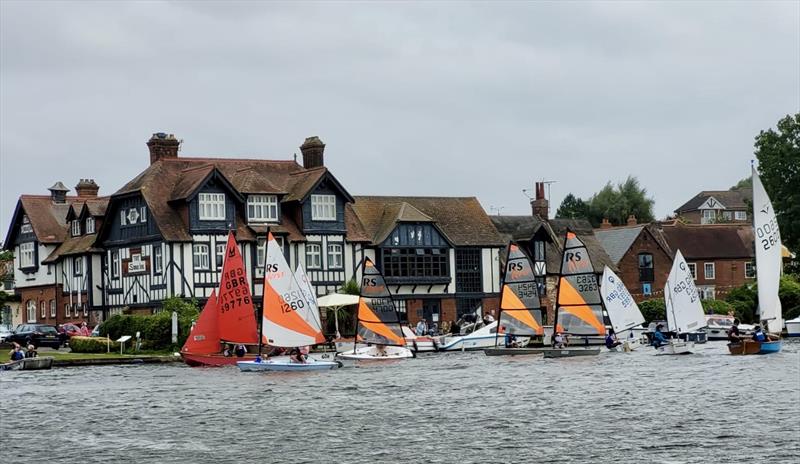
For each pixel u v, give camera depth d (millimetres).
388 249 105250
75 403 56344
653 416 48219
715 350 84125
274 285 71688
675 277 84438
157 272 95500
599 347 87125
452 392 58594
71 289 106562
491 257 110500
